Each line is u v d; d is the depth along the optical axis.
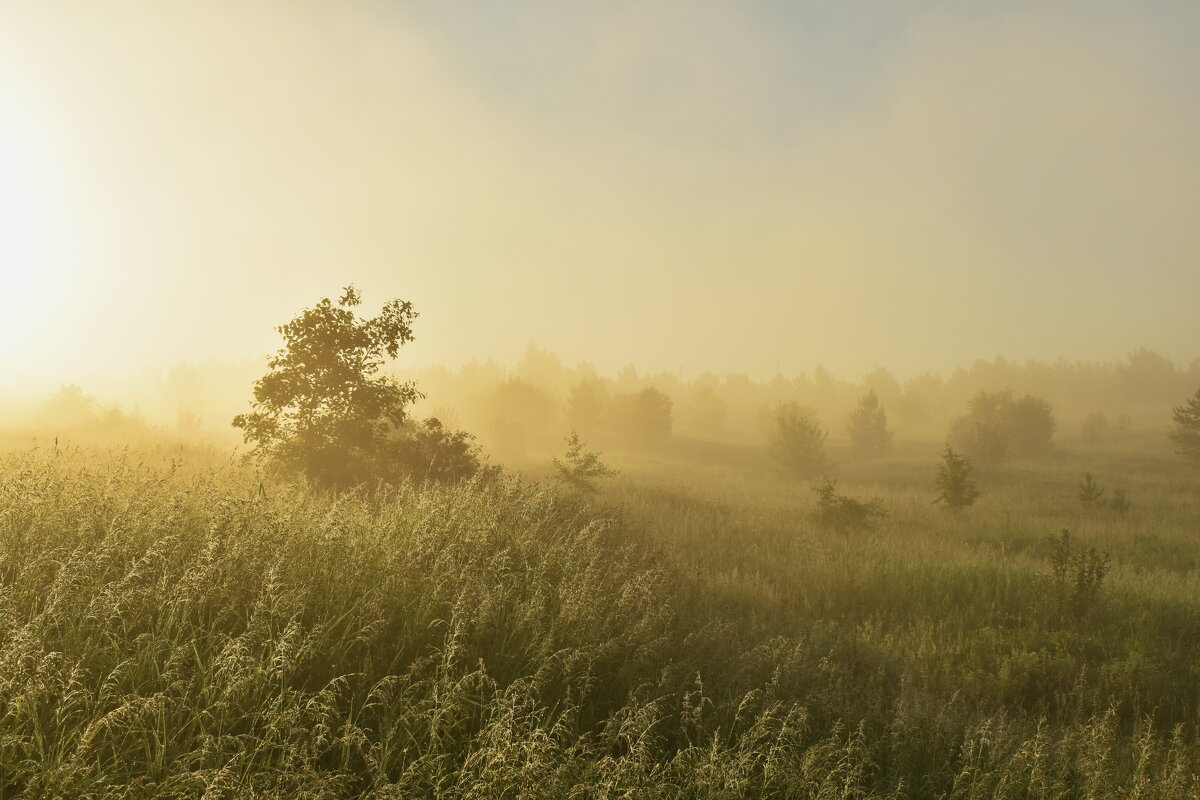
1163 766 5.46
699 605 8.55
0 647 3.55
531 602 5.62
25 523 5.39
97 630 4.06
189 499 6.50
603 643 5.51
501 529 7.73
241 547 5.05
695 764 4.25
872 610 10.38
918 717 5.86
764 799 4.12
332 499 10.77
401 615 5.18
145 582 4.68
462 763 3.90
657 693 5.25
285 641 3.96
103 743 3.24
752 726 4.92
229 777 3.07
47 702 3.44
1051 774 5.18
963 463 23.58
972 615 10.23
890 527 19.94
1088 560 11.09
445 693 4.05
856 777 4.49
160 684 3.77
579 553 7.66
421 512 7.43
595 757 4.20
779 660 6.66
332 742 3.54
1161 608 10.90
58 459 8.81
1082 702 7.22
